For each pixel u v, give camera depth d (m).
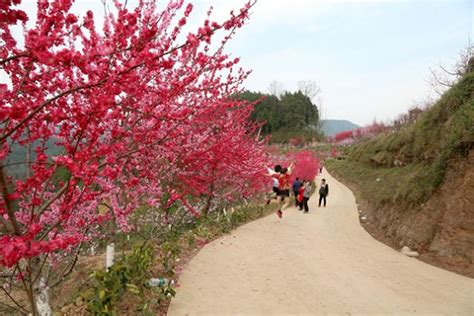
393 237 9.77
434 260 7.53
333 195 21.06
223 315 4.38
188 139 6.11
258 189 14.51
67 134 2.94
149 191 5.00
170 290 4.56
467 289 5.66
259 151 12.16
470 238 7.12
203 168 8.61
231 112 8.48
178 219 9.55
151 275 5.31
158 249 7.04
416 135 13.02
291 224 11.34
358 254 7.85
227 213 11.05
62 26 2.34
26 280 3.06
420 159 11.65
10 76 2.79
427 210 8.62
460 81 10.17
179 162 6.76
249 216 12.02
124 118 3.69
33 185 2.69
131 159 4.41
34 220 2.81
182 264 6.34
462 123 8.41
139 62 2.36
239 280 5.67
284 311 4.55
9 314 5.64
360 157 29.61
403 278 6.17
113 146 2.88
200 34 2.41
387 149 21.05
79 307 4.20
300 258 7.17
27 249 2.03
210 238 8.48
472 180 7.50
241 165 9.54
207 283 5.47
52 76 2.90
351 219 12.99
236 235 9.14
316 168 27.92
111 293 3.72
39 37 1.88
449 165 8.45
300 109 67.75
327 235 9.89
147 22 3.80
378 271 6.54
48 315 3.28
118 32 2.35
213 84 5.43
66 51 1.87
